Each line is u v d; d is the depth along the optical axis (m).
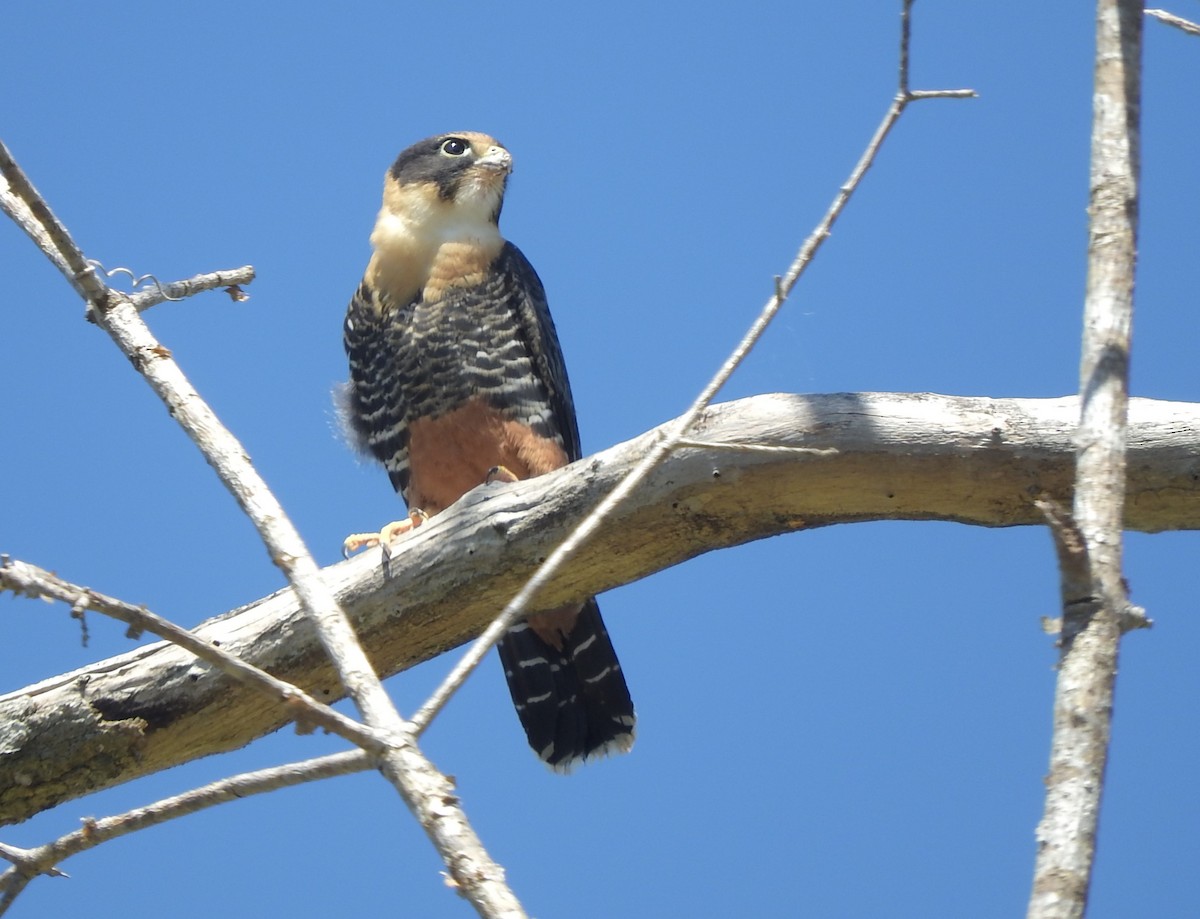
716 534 10.55
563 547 6.45
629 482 6.58
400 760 6.06
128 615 6.30
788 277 7.02
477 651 6.26
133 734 10.77
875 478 10.05
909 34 7.23
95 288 8.66
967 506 10.13
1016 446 9.82
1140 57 7.66
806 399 10.17
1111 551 6.30
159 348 8.38
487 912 5.63
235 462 7.63
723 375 6.83
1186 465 9.53
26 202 8.43
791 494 10.21
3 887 6.67
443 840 5.84
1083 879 5.47
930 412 9.96
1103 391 6.79
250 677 6.23
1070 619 6.24
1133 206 7.32
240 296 10.01
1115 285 7.11
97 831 6.54
